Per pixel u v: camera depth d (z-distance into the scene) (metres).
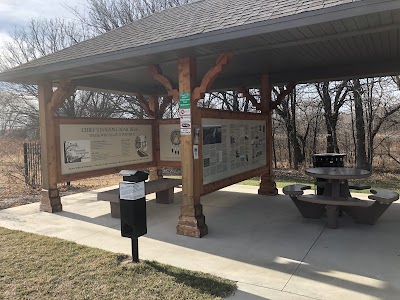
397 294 3.27
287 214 6.50
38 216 6.64
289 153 16.52
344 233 5.23
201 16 5.57
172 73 8.12
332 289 3.39
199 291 3.36
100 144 7.83
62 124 7.09
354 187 6.46
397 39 5.12
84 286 3.50
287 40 4.46
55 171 7.01
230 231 5.48
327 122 15.17
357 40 5.16
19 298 3.27
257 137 8.00
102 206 7.54
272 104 8.43
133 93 9.65
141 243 4.93
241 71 7.84
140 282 3.58
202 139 5.64
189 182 5.27
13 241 5.03
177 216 6.56
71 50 6.70
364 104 15.07
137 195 4.11
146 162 9.12
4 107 18.47
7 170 11.48
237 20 4.36
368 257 4.24
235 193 8.78
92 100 18.75
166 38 4.75
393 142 14.85
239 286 3.50
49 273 3.84
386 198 5.24
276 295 3.28
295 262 4.13
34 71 6.34
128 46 5.14
